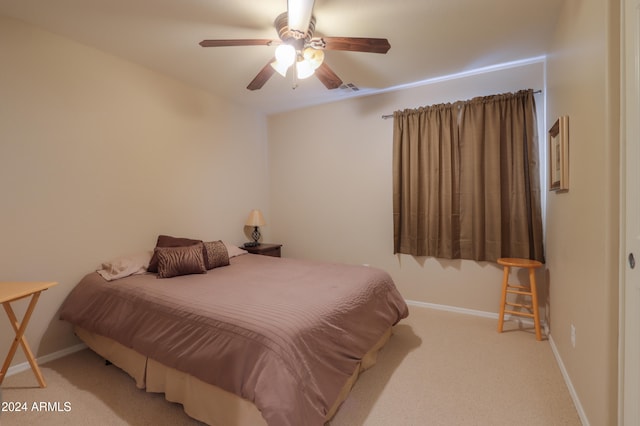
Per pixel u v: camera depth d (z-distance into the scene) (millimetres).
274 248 3896
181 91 3160
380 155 3525
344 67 2879
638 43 1054
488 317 2990
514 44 2494
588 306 1481
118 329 1898
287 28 1941
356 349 1756
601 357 1305
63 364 2176
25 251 2102
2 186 1998
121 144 2650
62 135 2281
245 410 1325
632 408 1099
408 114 3244
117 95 2623
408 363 2145
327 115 3842
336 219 3844
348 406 1698
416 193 3225
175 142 3105
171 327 1663
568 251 1864
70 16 2047
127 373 2016
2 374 1864
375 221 3592
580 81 1614
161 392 1719
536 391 1817
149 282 2184
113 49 2500
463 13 2074
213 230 3531
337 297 1870
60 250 2275
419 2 1950
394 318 2365
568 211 1861
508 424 1557
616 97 1212
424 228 3242
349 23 2172
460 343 2438
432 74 3049
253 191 4090
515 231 2809
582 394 1567
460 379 1946
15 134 2053
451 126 3053
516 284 2879
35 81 2145
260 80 2355
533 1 1962
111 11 2002
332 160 3836
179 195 3150
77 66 2373
